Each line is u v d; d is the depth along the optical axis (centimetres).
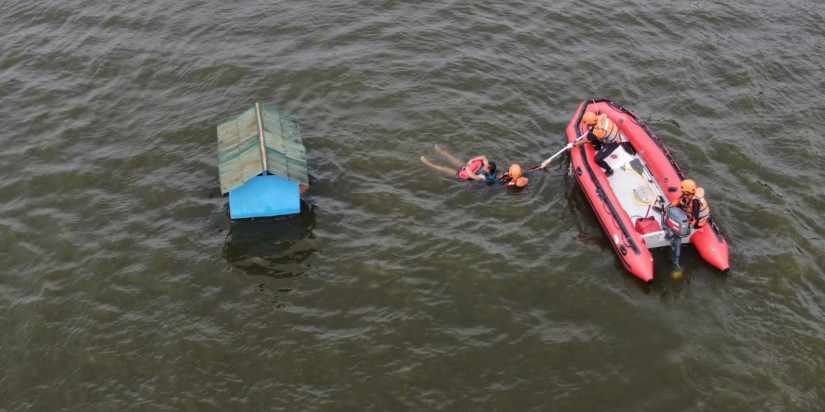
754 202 1170
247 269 1042
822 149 1292
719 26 1684
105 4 1761
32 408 837
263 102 1421
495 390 863
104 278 1017
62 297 985
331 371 884
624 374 884
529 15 1711
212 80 1486
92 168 1240
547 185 1225
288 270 1042
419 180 1227
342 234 1111
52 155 1272
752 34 1653
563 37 1630
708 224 1072
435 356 906
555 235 1120
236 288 1009
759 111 1401
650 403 846
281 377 876
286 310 973
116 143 1308
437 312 973
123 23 1681
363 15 1700
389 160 1272
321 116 1384
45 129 1341
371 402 845
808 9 1759
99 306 972
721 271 1034
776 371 881
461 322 958
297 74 1498
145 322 950
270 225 1130
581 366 896
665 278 1036
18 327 938
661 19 1708
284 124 1211
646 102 1433
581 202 1193
